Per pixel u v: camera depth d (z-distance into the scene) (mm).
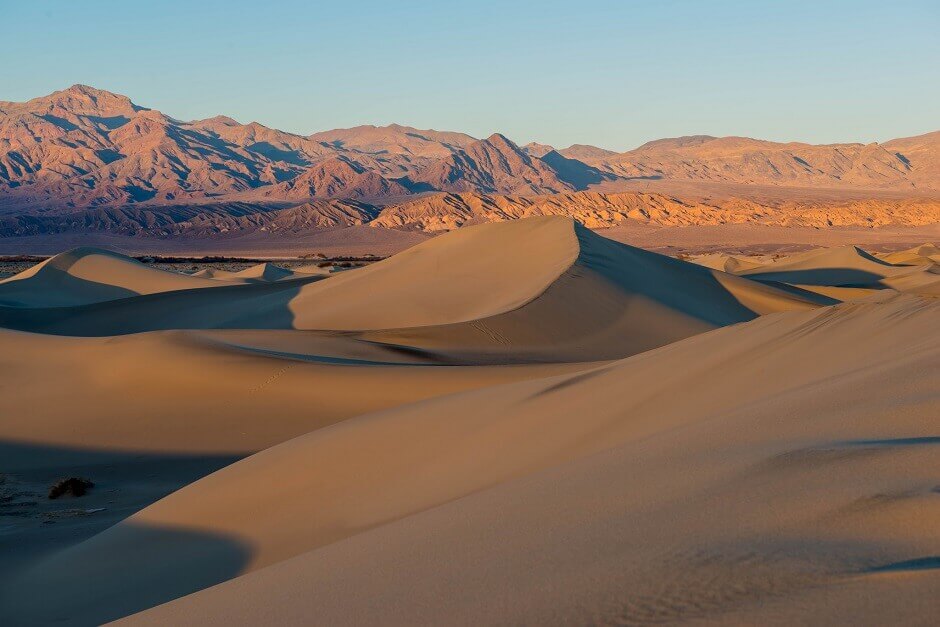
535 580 5250
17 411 25375
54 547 14664
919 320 12344
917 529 4645
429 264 57219
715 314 49375
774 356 12789
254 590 7250
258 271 87562
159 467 21250
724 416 9391
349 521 11391
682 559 4895
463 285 51469
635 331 41000
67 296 71875
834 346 12477
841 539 4734
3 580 12891
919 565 4188
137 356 28531
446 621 4930
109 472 21031
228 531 12414
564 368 26328
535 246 55188
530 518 7004
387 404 24062
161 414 24594
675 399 12125
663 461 7871
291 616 6000
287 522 12047
